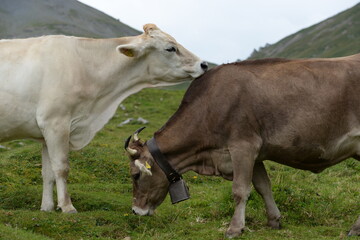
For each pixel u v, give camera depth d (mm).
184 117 7508
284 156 7320
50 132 8102
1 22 125875
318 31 141875
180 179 7711
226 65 7516
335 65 7203
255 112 7090
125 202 9047
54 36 8406
